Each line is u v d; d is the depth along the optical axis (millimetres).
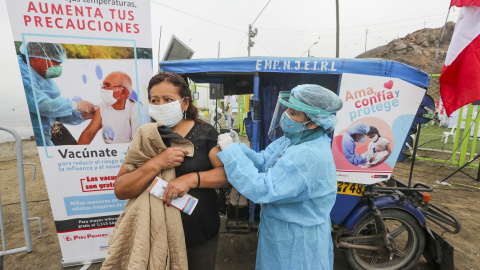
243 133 9383
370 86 1788
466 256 2578
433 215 2195
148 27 1948
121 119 2070
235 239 2830
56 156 2045
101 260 2383
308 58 1904
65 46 1851
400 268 2215
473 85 2193
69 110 1970
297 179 1093
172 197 1052
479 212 3570
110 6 1842
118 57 1955
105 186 2205
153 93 1107
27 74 1839
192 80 3230
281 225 1252
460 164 5730
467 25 2209
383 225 2023
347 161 1890
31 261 2469
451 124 8117
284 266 1244
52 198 2131
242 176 1097
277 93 2441
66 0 1767
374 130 1838
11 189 4473
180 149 1073
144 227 1031
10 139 8859
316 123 1203
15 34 1756
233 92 3141
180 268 1090
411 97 1781
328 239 1317
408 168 5855
